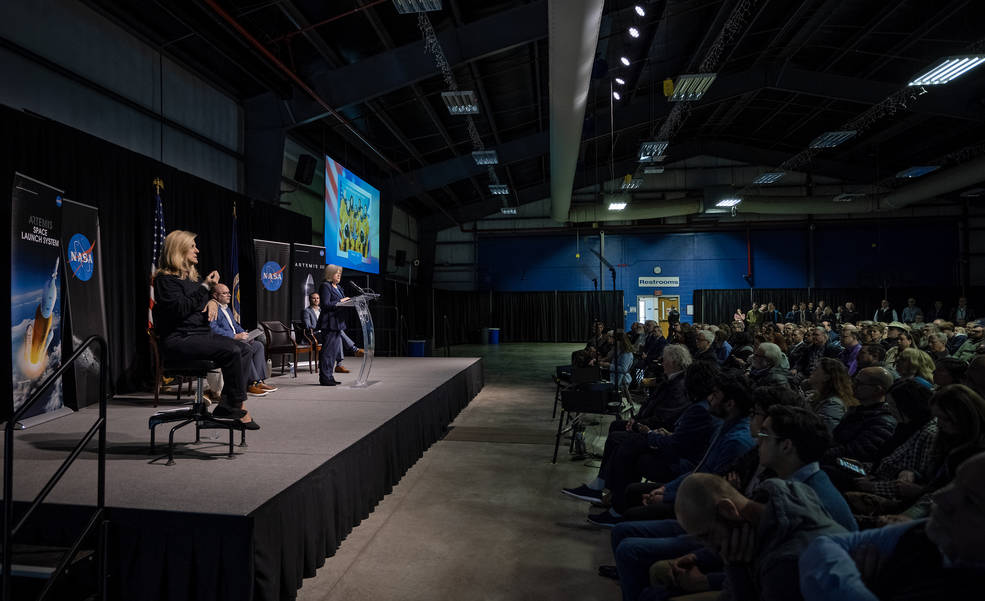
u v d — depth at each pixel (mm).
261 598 2061
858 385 2828
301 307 8258
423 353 13023
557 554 2918
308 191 11625
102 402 2096
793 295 19250
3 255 3945
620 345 6062
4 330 3834
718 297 19781
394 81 8656
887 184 17766
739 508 1140
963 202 18188
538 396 8555
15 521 2121
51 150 4594
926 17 9703
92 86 5879
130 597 2055
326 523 2738
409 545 3021
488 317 21359
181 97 7461
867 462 2670
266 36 7508
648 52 10938
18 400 3596
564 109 8680
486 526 3305
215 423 2918
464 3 8203
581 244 21016
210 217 6965
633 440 3244
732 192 18422
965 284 18203
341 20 7695
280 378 6539
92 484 2377
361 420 3885
